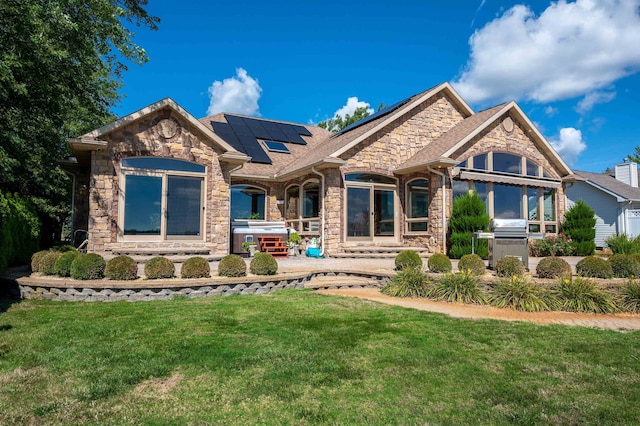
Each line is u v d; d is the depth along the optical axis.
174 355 4.41
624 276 8.57
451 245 14.23
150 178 11.80
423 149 16.20
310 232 15.59
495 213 15.76
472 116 17.27
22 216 10.37
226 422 3.00
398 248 14.84
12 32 8.95
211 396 3.43
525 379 3.87
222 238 12.70
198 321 5.90
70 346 4.74
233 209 16.92
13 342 4.88
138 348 4.65
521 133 16.73
